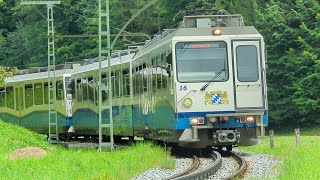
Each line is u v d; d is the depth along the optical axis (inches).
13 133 3636.8
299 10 6535.4
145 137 3371.1
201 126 2741.1
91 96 4185.5
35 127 4906.5
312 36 6304.1
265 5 7076.8
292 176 1911.9
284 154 2738.7
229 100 2751.0
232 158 2746.1
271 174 2081.7
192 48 2755.9
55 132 4758.9
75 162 2554.1
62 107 4645.7
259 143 3668.8
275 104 6289.4
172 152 3134.8
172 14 7022.6
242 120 2763.3
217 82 2746.1
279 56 6343.5
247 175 2139.5
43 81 4783.5
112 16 7864.2
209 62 2755.9
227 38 2763.3
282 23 6318.9
